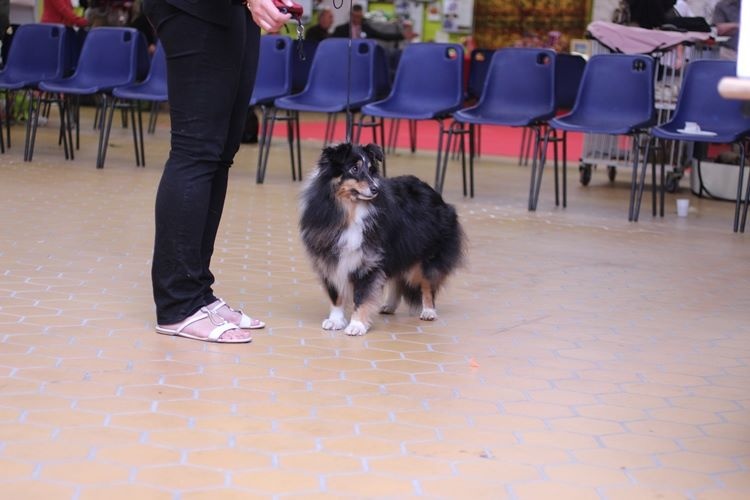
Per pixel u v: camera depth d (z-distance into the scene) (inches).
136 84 342.3
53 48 364.8
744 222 273.7
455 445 114.0
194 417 118.9
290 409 123.3
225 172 156.5
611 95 299.1
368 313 159.9
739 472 109.4
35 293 173.6
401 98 320.2
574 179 374.9
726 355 156.3
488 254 228.2
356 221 154.9
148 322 159.3
